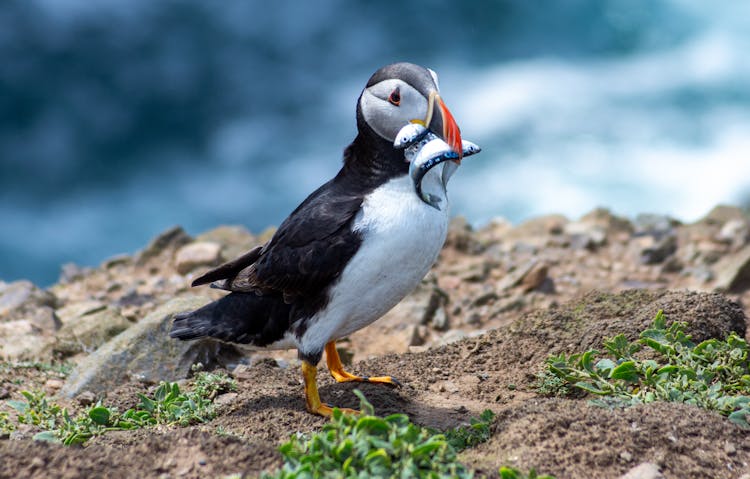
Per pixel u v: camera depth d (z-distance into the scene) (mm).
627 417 6848
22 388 9195
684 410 6922
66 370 9742
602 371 7781
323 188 7836
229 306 7824
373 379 8383
